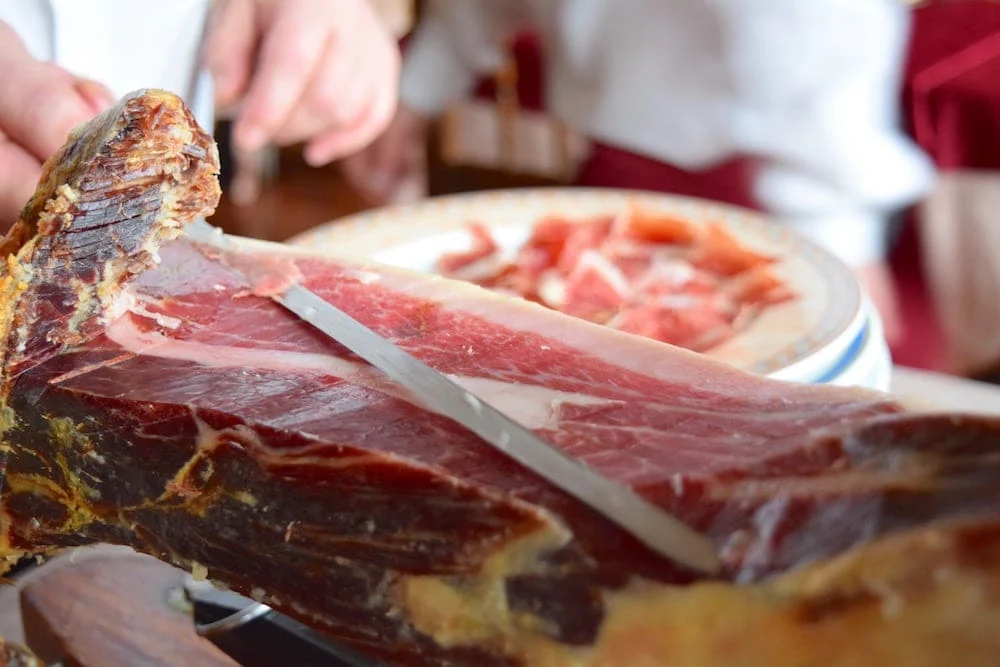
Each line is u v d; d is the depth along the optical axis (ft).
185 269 2.61
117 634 2.65
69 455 2.26
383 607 1.92
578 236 4.24
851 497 1.62
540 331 2.28
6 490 2.42
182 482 2.10
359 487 1.88
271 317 2.41
